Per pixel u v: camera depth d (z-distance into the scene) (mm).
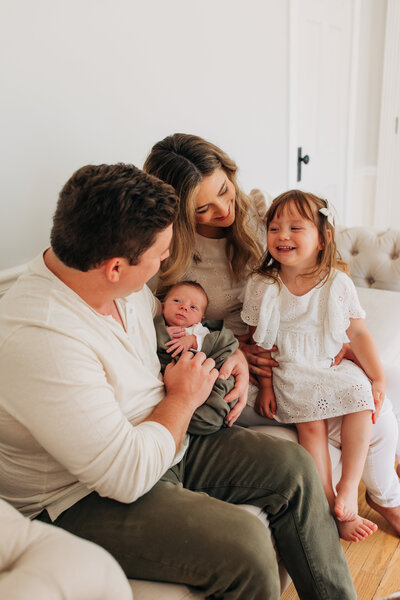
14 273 1517
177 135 1431
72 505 1030
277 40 2568
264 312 1462
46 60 1517
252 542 943
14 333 893
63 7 1533
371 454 1429
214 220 1463
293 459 1169
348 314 1446
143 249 929
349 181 3723
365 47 3580
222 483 1193
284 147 2865
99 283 971
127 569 982
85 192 880
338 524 1312
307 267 1452
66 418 872
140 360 1146
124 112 1820
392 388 1533
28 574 652
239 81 2381
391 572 1436
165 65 1955
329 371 1396
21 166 1504
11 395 889
